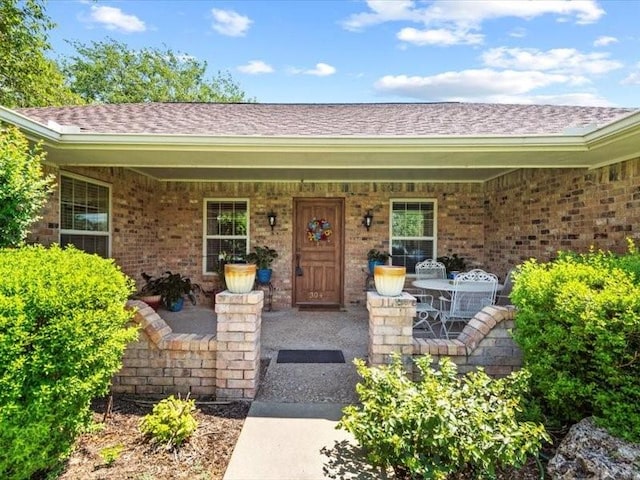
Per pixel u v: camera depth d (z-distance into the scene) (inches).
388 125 204.5
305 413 114.0
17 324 70.3
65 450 82.8
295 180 286.4
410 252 291.4
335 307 287.7
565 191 192.5
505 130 179.0
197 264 290.7
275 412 114.3
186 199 290.4
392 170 246.1
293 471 85.1
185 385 124.9
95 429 93.0
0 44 373.4
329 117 238.5
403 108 276.4
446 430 77.0
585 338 86.5
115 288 92.8
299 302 294.4
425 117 233.8
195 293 289.1
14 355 70.5
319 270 295.0
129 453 90.0
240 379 123.0
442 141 150.9
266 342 194.7
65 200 190.7
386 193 289.4
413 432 79.4
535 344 99.9
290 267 289.4
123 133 149.6
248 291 127.0
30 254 97.8
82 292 81.0
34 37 396.8
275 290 288.5
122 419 107.1
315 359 166.4
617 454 78.2
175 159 177.9
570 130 144.6
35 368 73.1
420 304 227.0
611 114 213.6
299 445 96.0
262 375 145.8
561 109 241.3
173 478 81.4
